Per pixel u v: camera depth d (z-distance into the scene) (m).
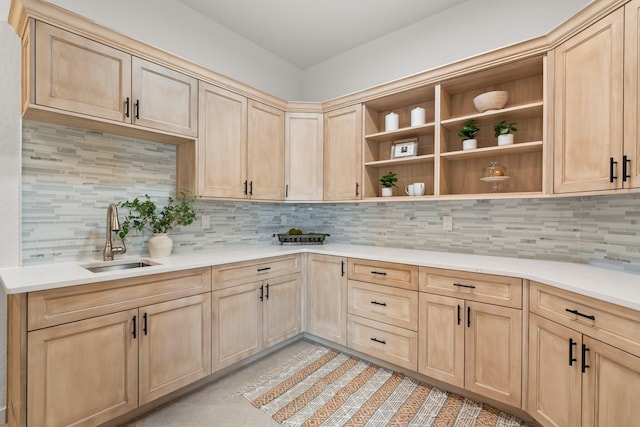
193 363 2.08
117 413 1.71
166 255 2.35
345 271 2.64
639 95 1.44
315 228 3.63
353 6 2.65
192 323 2.08
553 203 2.21
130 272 1.75
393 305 2.34
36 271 1.73
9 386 1.74
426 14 2.77
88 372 1.61
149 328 1.86
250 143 2.78
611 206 1.89
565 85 1.82
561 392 1.54
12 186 1.83
